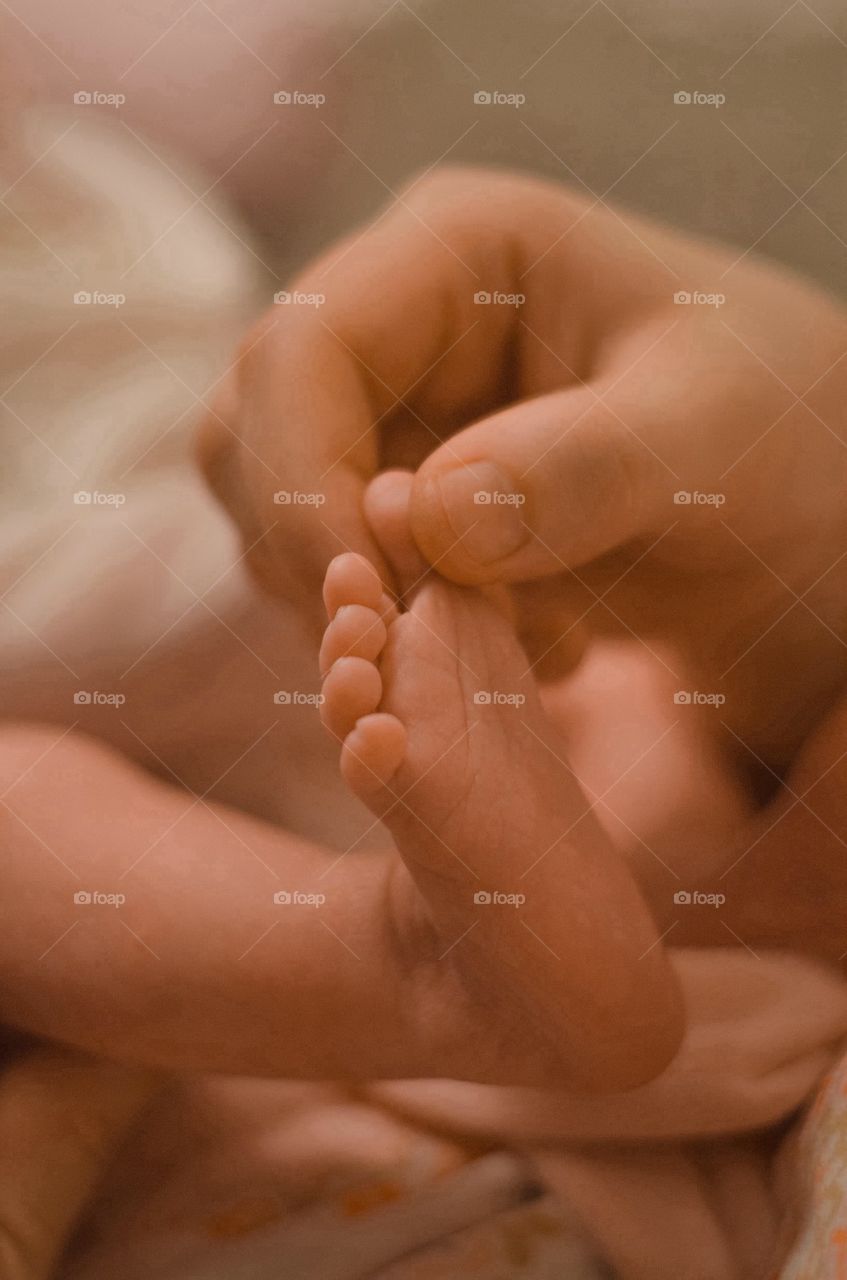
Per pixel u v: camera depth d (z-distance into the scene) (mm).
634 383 316
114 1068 322
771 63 443
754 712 348
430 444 333
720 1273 303
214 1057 306
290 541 314
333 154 470
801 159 432
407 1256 310
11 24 467
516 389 337
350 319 323
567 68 449
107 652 377
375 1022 298
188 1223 314
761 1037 316
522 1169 318
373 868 307
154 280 442
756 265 351
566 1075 298
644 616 337
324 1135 324
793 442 322
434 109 457
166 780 373
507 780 288
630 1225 308
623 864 294
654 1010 292
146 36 479
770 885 330
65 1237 311
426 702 289
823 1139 302
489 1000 294
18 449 409
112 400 418
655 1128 313
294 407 317
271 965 299
